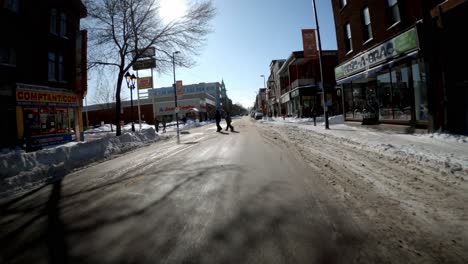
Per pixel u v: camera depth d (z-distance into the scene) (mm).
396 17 9562
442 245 2172
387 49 9570
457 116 7422
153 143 14078
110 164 7703
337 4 14734
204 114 74750
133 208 3529
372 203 3154
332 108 28016
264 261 2076
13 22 13023
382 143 7109
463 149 5559
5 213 3781
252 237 2486
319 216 2865
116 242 2596
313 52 15312
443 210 2840
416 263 1943
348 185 3918
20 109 12766
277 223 2754
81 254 2414
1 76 12320
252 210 3152
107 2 14273
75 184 5414
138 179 5246
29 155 6840
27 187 5527
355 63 12266
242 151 8023
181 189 4250
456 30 7270
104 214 3396
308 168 5164
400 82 9531
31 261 2365
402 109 9461
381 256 2053
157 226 2895
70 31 16969
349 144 7828
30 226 3191
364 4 11758
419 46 7762
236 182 4434
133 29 15406
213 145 10148
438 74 7613
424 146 6223
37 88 13773
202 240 2496
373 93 11641
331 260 2037
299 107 29062
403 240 2275
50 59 15336
